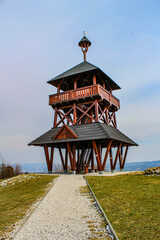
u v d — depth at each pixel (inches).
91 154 1084.5
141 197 383.2
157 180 561.3
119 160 1189.1
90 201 391.9
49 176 824.3
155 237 217.3
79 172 1027.9
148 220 265.3
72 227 264.2
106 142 1054.4
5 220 310.8
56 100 1040.2
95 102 942.4
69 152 901.2
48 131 1033.5
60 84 1102.4
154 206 322.0
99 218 291.9
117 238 218.4
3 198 498.0
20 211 356.5
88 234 239.1
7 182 762.8
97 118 917.2
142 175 686.5
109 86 1182.9
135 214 291.1
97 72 987.9
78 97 963.3
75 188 534.9
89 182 608.4
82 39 1198.3
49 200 418.9
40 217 312.3
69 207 359.9
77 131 909.8
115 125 1189.7
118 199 380.5
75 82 1017.5
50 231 255.0
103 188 501.0
